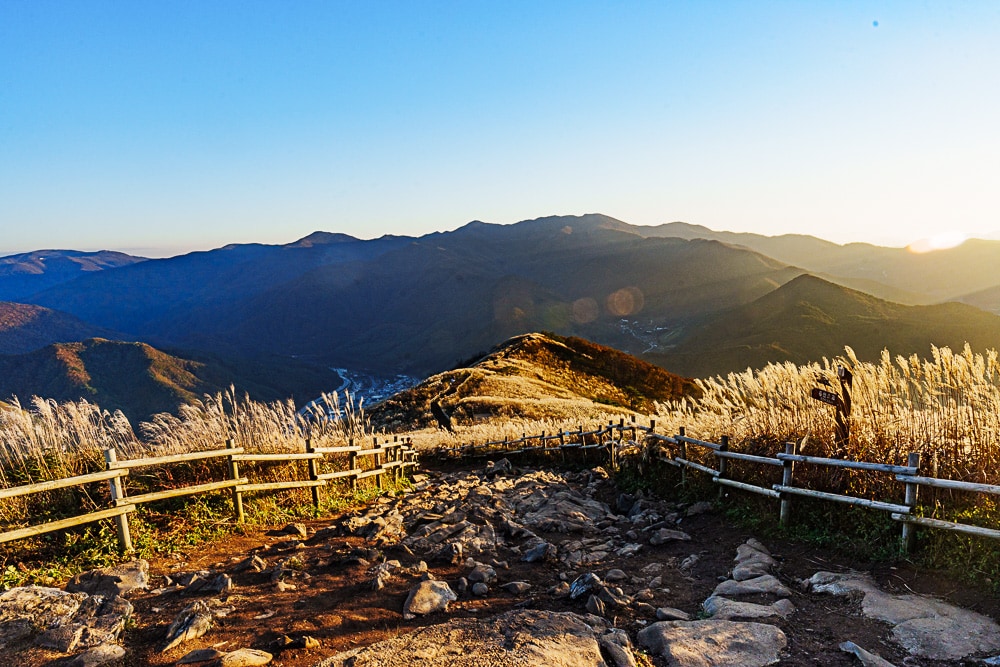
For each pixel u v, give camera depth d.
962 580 4.63
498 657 3.67
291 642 4.06
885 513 5.62
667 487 9.20
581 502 9.19
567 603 5.03
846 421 6.70
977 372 6.07
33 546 6.12
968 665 3.63
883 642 4.00
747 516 7.03
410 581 5.59
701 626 4.25
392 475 13.09
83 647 4.02
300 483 8.67
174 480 8.45
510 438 18.23
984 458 5.53
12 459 7.77
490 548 6.90
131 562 5.80
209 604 4.75
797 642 4.07
